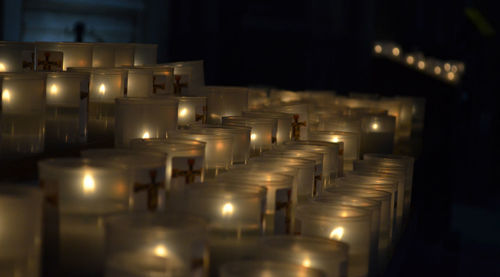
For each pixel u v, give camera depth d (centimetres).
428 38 820
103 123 121
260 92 199
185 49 612
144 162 93
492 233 506
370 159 139
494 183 635
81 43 135
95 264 88
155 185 93
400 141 227
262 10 709
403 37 832
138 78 131
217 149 112
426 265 198
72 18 552
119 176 88
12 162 103
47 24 536
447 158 238
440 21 859
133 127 111
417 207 158
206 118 146
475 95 602
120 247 82
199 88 148
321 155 120
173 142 104
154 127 112
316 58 757
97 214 88
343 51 775
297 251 90
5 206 84
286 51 738
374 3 805
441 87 438
